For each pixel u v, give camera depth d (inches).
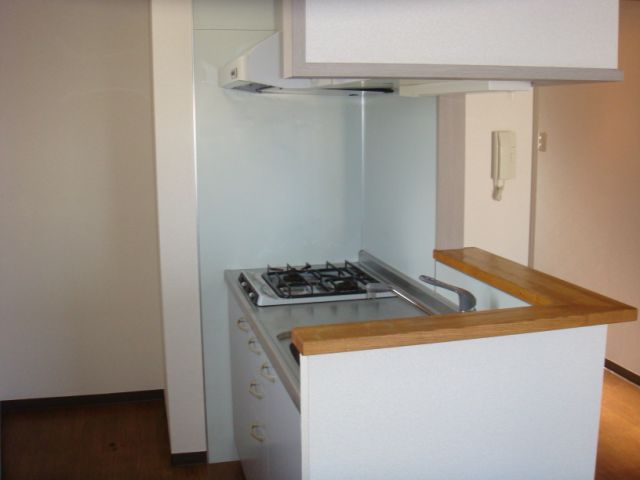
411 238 108.3
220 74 112.9
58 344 144.9
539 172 173.5
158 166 112.7
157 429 137.7
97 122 138.7
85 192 140.4
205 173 117.8
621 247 149.3
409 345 65.3
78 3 134.4
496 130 118.4
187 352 119.0
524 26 70.0
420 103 103.6
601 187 153.9
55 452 128.3
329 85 91.0
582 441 74.5
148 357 149.1
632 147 144.0
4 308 141.6
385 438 67.3
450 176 101.3
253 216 121.0
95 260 143.2
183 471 121.0
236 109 117.1
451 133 100.0
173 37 109.7
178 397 120.4
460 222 103.8
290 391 70.1
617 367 157.2
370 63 65.6
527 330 68.6
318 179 123.5
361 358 64.7
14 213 138.6
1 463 120.0
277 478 83.4
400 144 110.5
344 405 65.4
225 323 121.5
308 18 63.8
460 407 69.1
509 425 71.4
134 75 138.4
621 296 150.4
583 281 162.1
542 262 175.9
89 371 147.3
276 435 83.1
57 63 135.5
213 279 120.7
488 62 69.4
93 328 145.8
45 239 140.6
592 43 72.7
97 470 121.7
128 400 149.8
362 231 127.6
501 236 121.7
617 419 135.6
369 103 122.1
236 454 125.5
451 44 68.0
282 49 66.9
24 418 142.2
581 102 157.9
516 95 118.1
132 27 136.7
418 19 66.6
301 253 124.9
